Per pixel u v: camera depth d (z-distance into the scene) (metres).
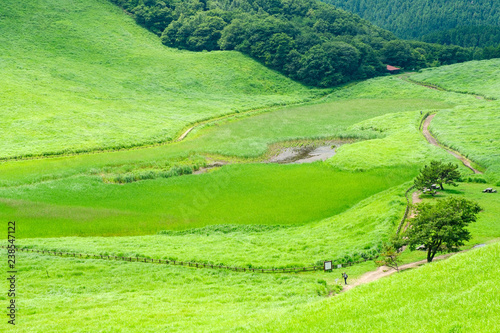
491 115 107.31
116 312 33.03
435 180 60.88
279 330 23.86
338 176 76.69
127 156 92.19
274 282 40.66
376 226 50.50
